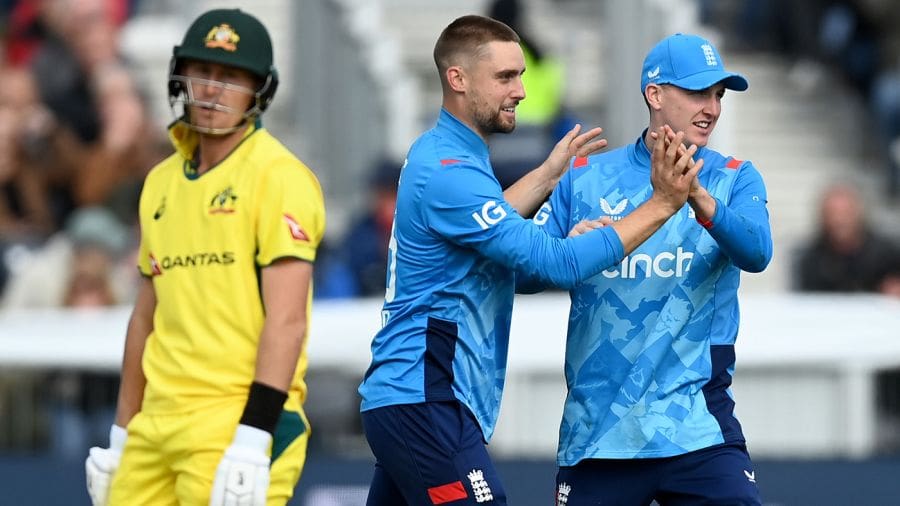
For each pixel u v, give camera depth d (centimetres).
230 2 5200
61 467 2650
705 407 1731
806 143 5006
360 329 2839
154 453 1625
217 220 1602
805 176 4916
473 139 1703
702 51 1723
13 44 4294
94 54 4122
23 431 2819
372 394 1697
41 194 3984
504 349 1731
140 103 4197
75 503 2641
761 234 1677
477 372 1700
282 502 1628
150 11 5212
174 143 1645
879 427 2883
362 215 3797
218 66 1602
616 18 4356
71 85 4069
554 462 2655
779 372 2875
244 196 1598
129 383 1711
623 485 1752
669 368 1733
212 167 1630
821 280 3684
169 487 1642
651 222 1630
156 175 1684
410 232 1691
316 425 2809
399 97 4738
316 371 2816
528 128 3800
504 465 2661
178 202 1633
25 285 3238
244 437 1559
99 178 4012
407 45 5197
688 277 1730
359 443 2816
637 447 1723
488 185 1664
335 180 4616
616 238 1628
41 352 2819
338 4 4662
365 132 4644
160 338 1639
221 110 1605
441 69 1708
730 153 4822
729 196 1748
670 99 1734
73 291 3222
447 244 1678
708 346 1741
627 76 4341
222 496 1544
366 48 4681
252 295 1603
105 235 3288
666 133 1609
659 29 4356
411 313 1688
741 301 3153
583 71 5034
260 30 1620
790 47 5269
